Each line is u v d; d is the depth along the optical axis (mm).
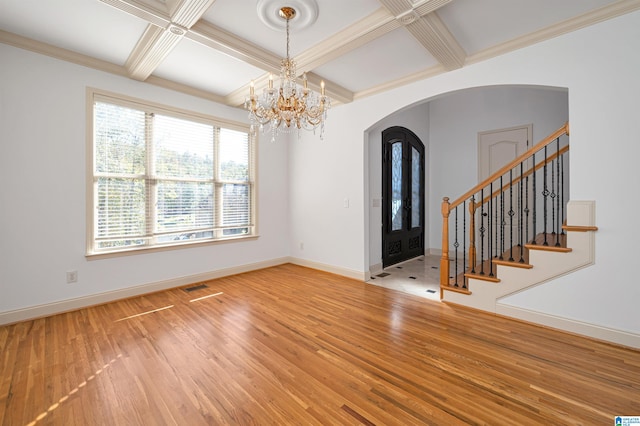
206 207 4082
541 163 2885
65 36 2631
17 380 1809
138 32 2570
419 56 2982
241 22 2400
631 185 2191
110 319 2744
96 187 3139
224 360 2043
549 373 1892
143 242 3529
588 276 2371
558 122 4504
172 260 3727
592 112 2334
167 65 3199
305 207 4875
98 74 3105
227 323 2664
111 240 3223
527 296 2674
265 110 2492
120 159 3295
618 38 2217
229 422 1474
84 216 3039
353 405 1598
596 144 2318
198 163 3984
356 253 4156
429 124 6008
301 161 4922
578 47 2385
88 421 1481
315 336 2410
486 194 5160
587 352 2146
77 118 2984
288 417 1509
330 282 4004
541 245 2625
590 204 2348
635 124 2168
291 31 2521
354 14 2305
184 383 1786
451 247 5715
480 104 5297
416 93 3436
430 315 2861
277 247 5016
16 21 2402
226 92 3992
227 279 4145
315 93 3752
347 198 4250
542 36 2518
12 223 2648
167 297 3381
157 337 2387
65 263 2928
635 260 2182
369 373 1893
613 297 2268
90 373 1887
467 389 1731
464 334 2447
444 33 2461
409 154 5477
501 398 1650
